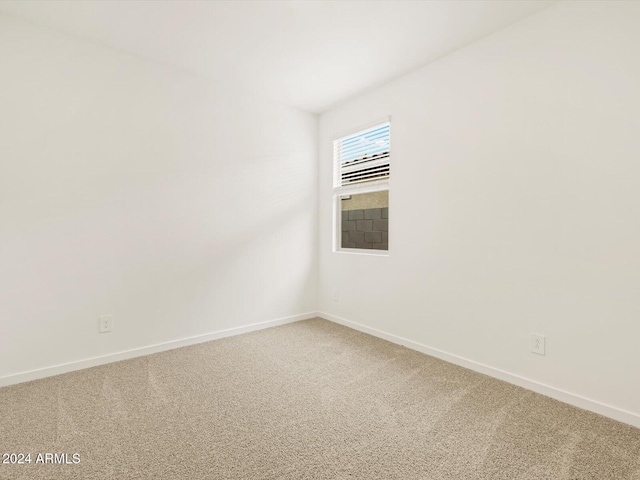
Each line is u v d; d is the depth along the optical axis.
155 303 2.67
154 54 2.52
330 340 2.99
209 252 2.96
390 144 2.95
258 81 2.95
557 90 1.92
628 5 1.67
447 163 2.50
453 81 2.46
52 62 2.20
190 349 2.75
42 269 2.19
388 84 2.96
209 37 2.29
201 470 1.34
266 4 1.95
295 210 3.58
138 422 1.68
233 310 3.12
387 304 3.00
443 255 2.54
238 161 3.12
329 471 1.34
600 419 1.73
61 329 2.26
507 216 2.15
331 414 1.77
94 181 2.37
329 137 3.64
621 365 1.71
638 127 1.65
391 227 2.95
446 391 2.03
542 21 1.98
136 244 2.56
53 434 1.57
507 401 1.91
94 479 1.29
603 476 1.32
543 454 1.45
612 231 1.73
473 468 1.36
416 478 1.31
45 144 2.18
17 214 2.10
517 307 2.11
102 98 2.39
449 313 2.51
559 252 1.92
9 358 2.08
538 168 2.00
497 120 2.20
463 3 1.92
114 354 2.47
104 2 1.93
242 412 1.78
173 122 2.72
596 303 1.79
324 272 3.74
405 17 2.06
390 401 1.91
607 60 1.74
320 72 2.79
